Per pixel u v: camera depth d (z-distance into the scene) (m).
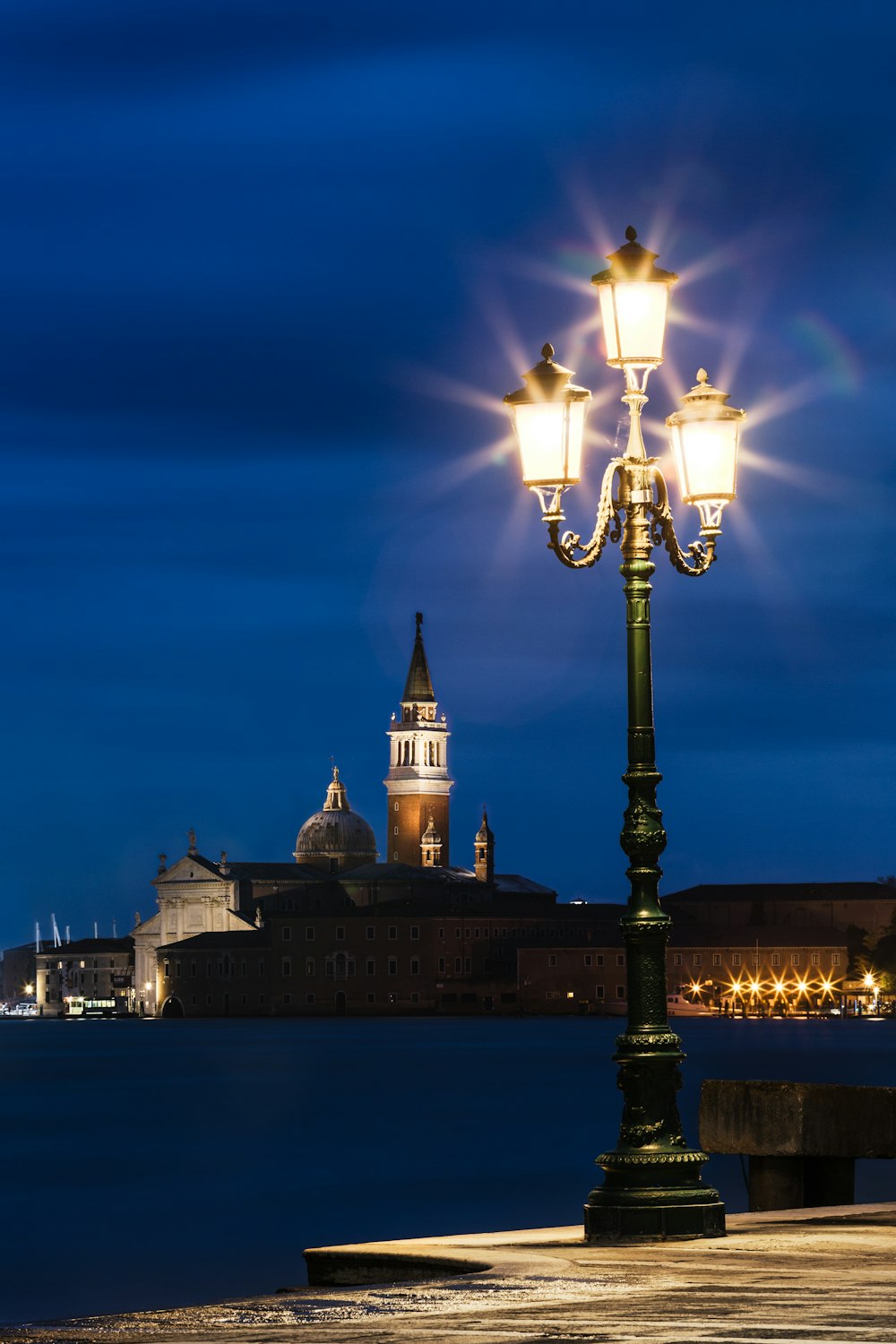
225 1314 17.27
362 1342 15.20
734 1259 20.05
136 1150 114.19
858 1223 23.73
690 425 24.67
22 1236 72.94
